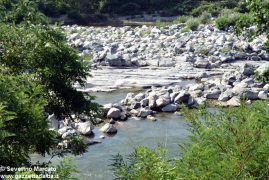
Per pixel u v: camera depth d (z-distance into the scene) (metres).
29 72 10.22
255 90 24.67
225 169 5.20
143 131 19.55
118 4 84.06
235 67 32.72
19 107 7.35
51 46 10.17
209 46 38.50
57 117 10.60
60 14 75.88
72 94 10.53
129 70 32.38
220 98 23.84
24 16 11.20
